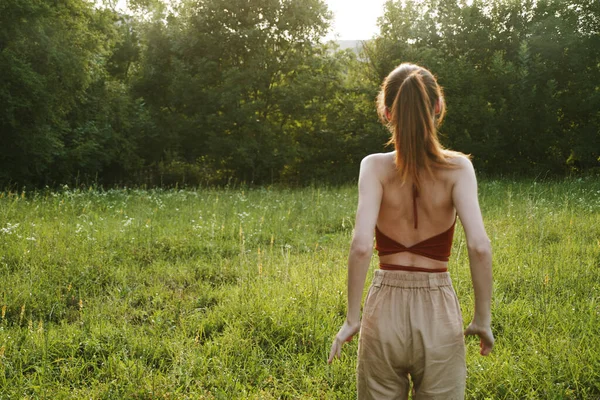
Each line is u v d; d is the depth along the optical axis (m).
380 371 1.93
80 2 15.89
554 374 3.41
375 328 1.91
